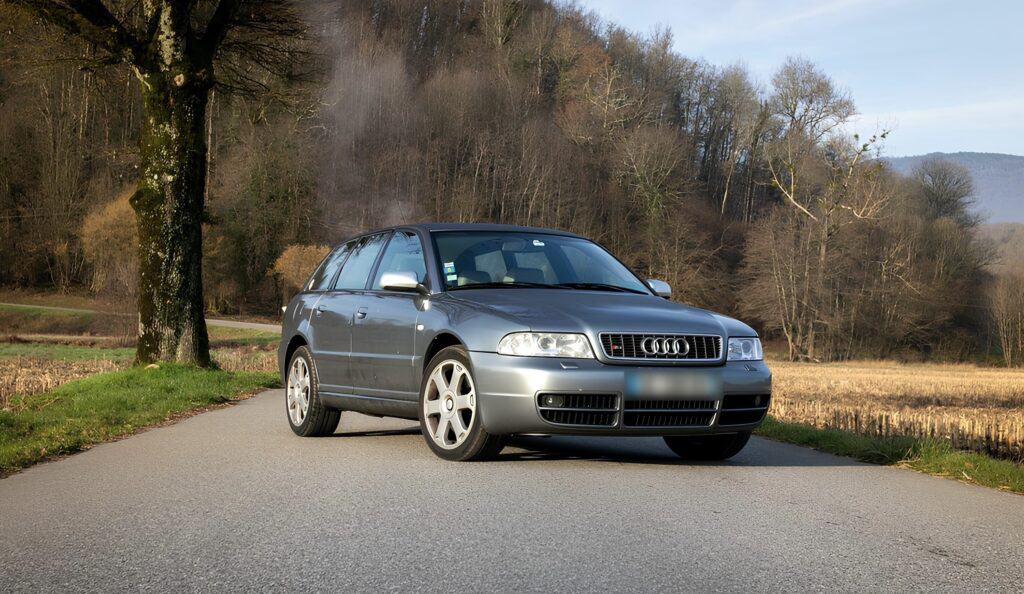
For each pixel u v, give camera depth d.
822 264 65.81
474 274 6.88
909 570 3.63
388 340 6.98
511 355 5.85
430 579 3.40
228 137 84.25
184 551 3.85
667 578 3.44
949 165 88.56
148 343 16.33
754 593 3.27
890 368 57.00
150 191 16.28
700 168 111.19
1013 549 4.04
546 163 91.75
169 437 8.08
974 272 78.12
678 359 5.96
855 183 64.50
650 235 78.00
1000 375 46.09
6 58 16.95
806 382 31.39
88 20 15.88
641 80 107.62
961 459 6.50
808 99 69.38
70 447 7.21
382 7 118.75
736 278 79.25
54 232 89.56
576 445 7.46
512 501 4.88
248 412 10.95
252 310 88.75
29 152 90.75
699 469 6.23
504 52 111.88
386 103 100.69
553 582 3.37
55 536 4.15
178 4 16.23
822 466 6.68
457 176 97.94
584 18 119.31
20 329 70.75
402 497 4.99
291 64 19.42
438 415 6.51
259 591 3.27
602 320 5.94
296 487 5.33
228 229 83.75
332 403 7.82
